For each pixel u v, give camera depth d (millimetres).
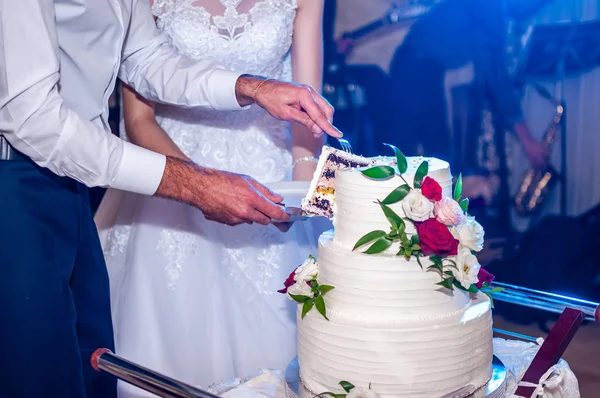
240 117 2395
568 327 1844
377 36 5688
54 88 1756
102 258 2117
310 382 1662
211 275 2369
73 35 1906
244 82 2129
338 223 1685
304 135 2438
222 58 2340
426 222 1537
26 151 1775
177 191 1910
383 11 5641
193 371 2348
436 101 5645
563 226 5090
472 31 5441
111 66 2010
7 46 1688
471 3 5402
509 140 5492
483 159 5555
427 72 5621
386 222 1588
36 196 1859
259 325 2381
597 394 3367
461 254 1557
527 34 5367
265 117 2406
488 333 1653
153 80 2260
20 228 1821
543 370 1767
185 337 2344
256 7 2328
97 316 2082
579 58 5273
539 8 5316
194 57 2334
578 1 5242
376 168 1583
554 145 5395
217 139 2408
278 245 2398
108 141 1820
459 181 1654
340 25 5777
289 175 2479
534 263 4883
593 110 5309
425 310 1588
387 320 1573
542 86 5391
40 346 1832
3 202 1813
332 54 5836
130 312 2352
